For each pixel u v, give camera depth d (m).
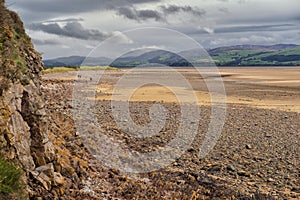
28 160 10.62
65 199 11.02
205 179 15.68
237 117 32.72
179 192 13.86
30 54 13.82
